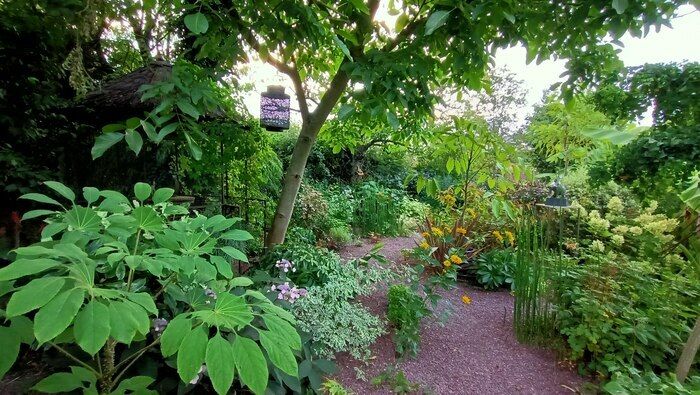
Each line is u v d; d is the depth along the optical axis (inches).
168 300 58.7
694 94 60.8
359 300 112.2
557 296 96.7
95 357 50.7
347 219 222.4
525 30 72.8
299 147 123.7
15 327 26.9
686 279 86.9
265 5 75.1
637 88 68.8
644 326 78.7
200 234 43.1
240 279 44.2
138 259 34.6
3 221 97.0
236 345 25.5
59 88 114.7
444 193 185.6
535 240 98.7
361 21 92.7
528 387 77.9
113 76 149.3
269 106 131.9
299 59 119.3
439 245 146.2
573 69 81.4
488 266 138.3
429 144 152.5
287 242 131.1
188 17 59.4
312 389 67.3
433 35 76.9
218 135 118.7
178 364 23.9
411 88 81.2
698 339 70.6
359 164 309.1
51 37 90.9
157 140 58.7
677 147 63.6
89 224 40.6
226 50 78.4
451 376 80.3
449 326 103.9
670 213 102.3
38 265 26.1
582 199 160.1
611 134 87.0
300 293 85.4
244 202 154.3
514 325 100.0
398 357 85.6
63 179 114.3
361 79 76.0
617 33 62.4
